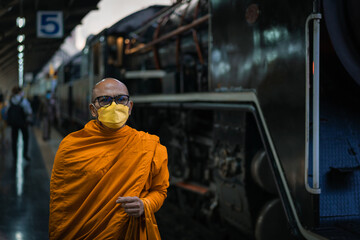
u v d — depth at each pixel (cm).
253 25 320
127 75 752
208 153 509
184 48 551
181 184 527
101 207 173
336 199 259
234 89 354
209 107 413
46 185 645
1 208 508
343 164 264
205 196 473
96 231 172
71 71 1449
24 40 1781
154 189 188
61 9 1212
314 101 246
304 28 258
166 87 592
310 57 249
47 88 2356
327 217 255
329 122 264
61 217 177
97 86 176
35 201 545
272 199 345
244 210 357
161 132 634
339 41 254
